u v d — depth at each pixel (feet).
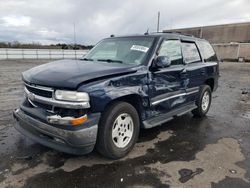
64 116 8.70
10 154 10.57
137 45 12.76
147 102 11.39
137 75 10.61
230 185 8.53
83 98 8.54
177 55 14.07
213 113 18.81
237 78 46.39
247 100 24.38
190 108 15.43
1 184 8.32
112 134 9.90
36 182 8.50
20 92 25.94
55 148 9.01
